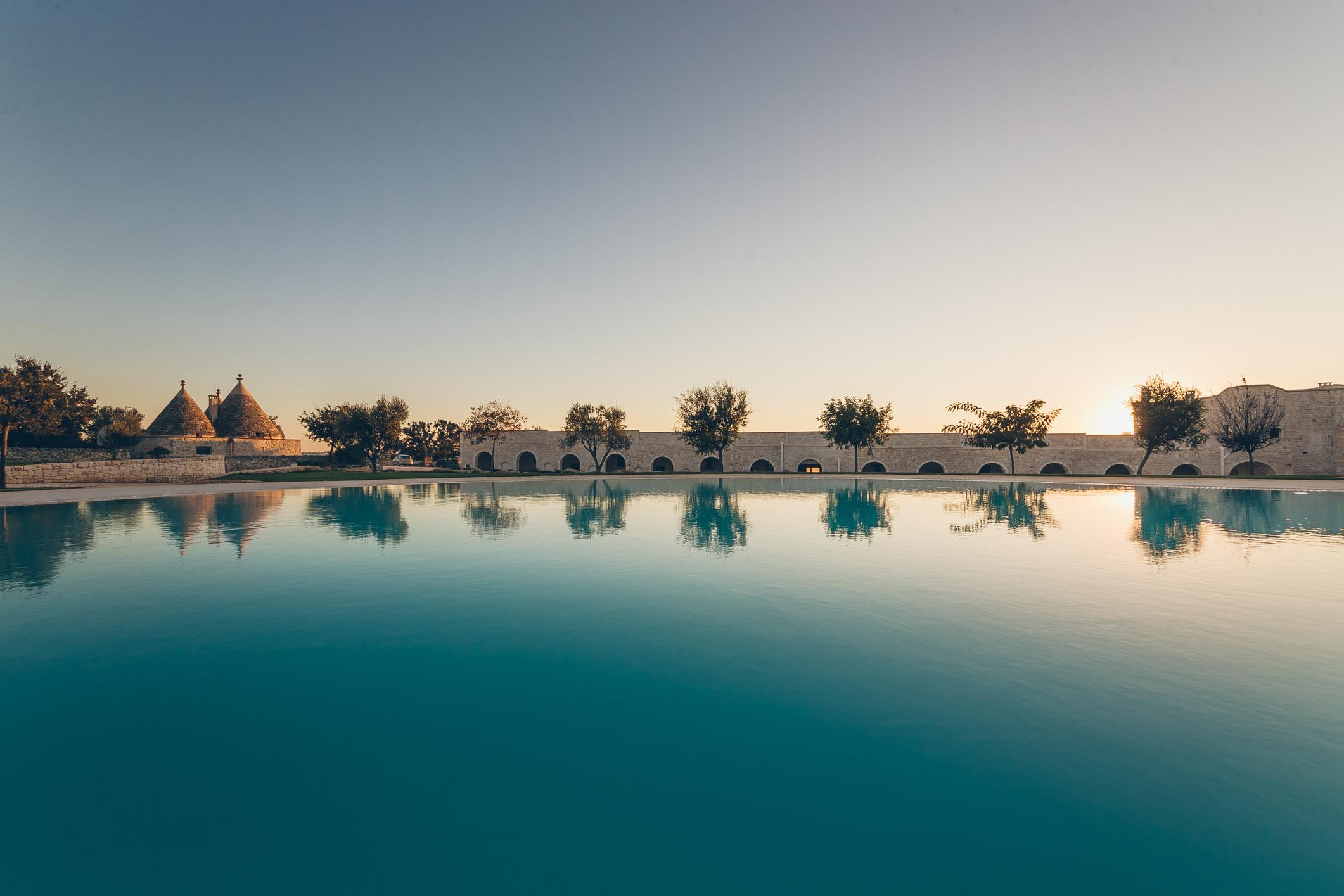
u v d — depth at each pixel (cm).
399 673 517
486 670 523
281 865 295
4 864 296
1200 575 880
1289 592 773
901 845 302
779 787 349
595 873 287
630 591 792
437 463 7150
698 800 340
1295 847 294
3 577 884
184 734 416
